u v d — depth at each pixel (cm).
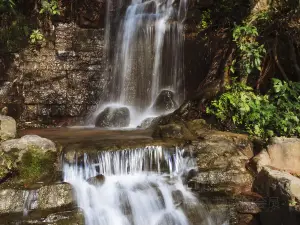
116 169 583
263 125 713
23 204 489
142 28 1024
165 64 990
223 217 534
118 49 1045
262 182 577
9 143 554
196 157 612
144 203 529
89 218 493
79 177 564
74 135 737
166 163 603
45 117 927
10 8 934
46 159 556
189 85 945
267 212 541
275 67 847
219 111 757
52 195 499
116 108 905
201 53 940
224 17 941
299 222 505
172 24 1003
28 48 952
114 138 683
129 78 1012
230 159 612
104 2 1081
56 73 968
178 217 527
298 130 706
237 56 841
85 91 986
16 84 916
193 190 572
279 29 852
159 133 690
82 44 1020
